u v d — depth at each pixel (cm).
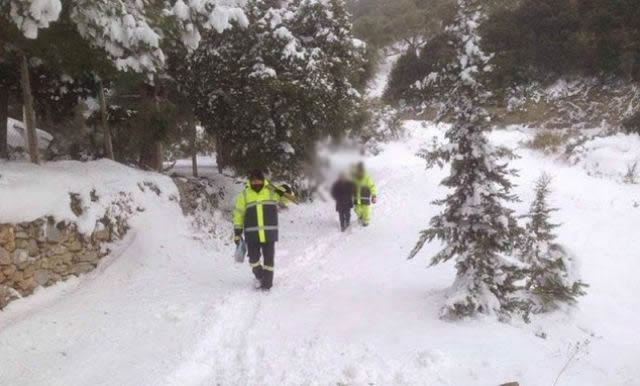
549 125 2225
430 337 515
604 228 1080
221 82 1038
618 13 2403
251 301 626
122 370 454
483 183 579
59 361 469
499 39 2491
